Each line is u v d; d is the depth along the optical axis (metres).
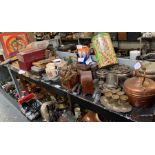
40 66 1.91
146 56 1.46
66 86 1.52
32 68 1.98
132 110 1.09
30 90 2.70
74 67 1.59
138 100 1.05
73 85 1.50
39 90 2.63
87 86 1.35
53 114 2.05
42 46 2.28
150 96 1.03
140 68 1.20
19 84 2.81
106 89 1.25
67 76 1.49
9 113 2.75
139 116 1.05
